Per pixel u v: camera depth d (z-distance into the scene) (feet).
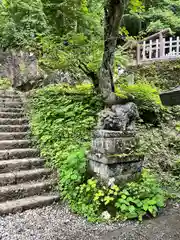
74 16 15.25
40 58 19.29
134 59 25.43
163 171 13.23
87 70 12.55
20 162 11.37
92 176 9.97
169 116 17.61
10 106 16.49
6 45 21.54
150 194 9.43
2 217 8.56
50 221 8.55
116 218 8.68
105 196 9.02
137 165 10.09
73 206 9.48
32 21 18.66
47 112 14.43
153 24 30.42
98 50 12.70
